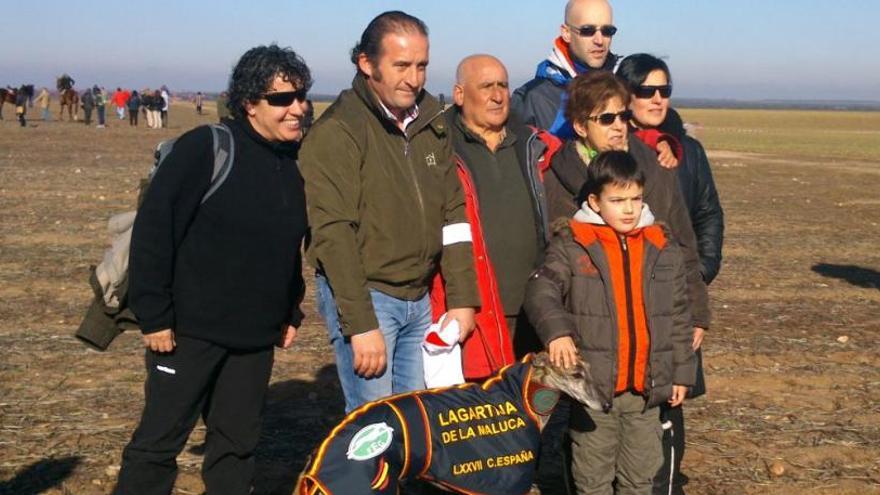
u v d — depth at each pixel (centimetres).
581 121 481
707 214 535
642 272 451
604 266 448
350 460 369
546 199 493
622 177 443
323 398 720
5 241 1359
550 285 447
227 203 418
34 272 1150
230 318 425
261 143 426
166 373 425
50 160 2725
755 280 1230
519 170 491
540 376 409
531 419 407
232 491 451
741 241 1568
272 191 425
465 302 455
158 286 410
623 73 517
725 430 675
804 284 1212
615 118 473
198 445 614
